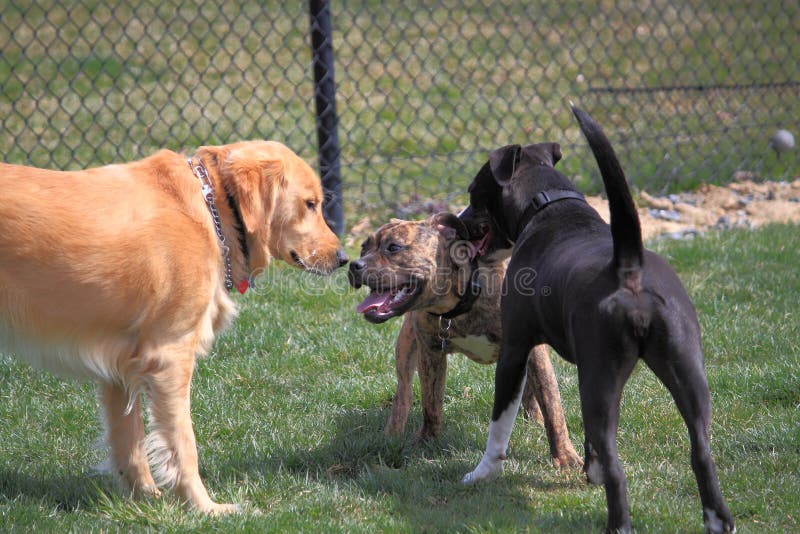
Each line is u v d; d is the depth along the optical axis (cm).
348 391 854
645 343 554
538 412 812
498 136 1753
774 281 1079
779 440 719
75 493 662
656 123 1856
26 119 1448
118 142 1597
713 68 2258
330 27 1266
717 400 805
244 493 668
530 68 2202
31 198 575
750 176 1600
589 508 629
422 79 2094
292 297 1067
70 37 2228
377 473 709
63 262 579
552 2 2703
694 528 595
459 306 725
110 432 661
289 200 676
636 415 788
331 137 1279
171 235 604
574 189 728
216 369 892
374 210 1371
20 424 774
